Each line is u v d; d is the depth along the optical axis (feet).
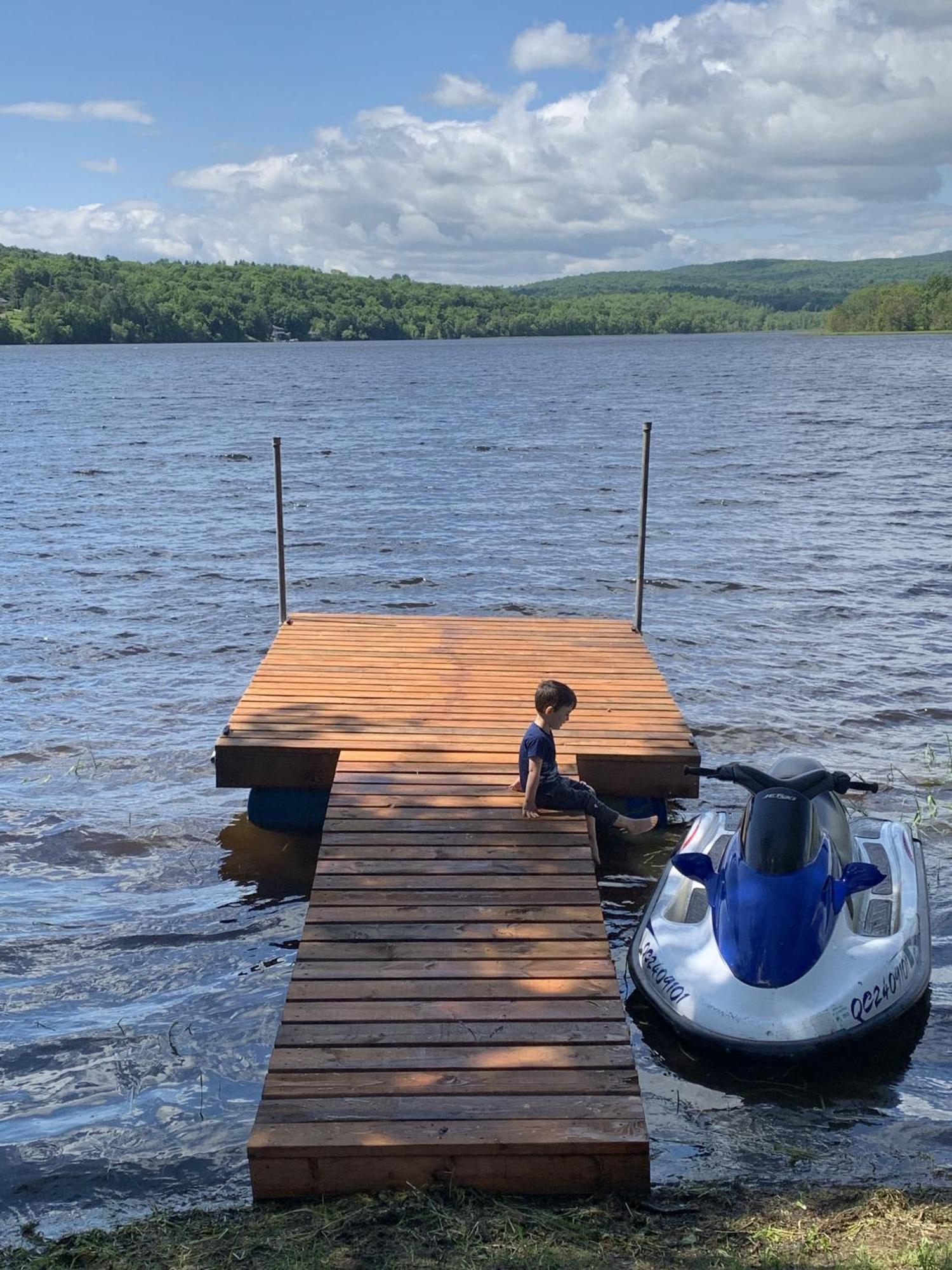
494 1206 15.56
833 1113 19.27
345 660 38.55
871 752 38.99
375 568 71.87
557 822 27.12
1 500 99.50
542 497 101.24
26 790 35.86
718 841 27.09
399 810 27.58
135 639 54.29
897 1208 15.76
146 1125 19.17
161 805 34.81
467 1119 16.35
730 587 65.00
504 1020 18.89
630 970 23.11
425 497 101.60
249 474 118.01
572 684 36.50
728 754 38.99
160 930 26.89
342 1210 15.40
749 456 130.11
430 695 35.27
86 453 138.62
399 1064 17.65
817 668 49.01
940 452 131.75
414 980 20.11
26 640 53.88
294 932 26.81
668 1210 15.72
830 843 23.13
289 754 30.94
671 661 50.29
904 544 77.46
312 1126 16.15
